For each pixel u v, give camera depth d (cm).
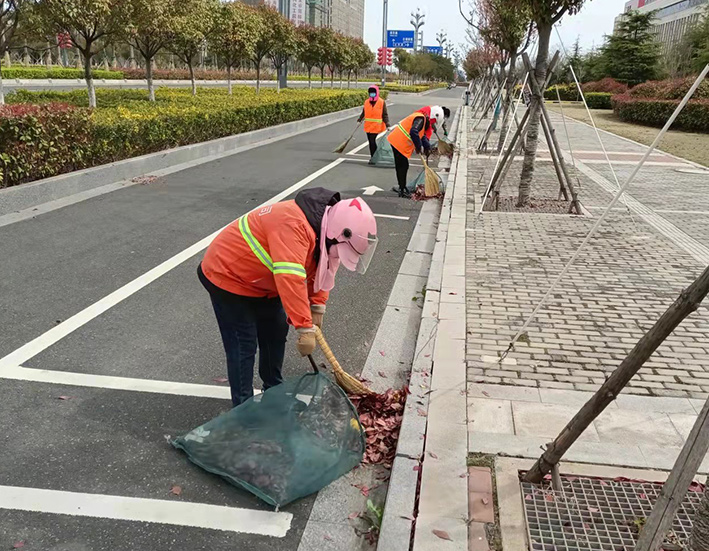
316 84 5278
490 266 628
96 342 435
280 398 314
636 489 286
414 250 703
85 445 319
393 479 291
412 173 1227
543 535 258
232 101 1619
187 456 313
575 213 881
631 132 2247
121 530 263
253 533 266
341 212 285
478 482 289
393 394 370
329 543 264
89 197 848
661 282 589
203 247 657
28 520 265
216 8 1838
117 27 1296
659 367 417
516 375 402
